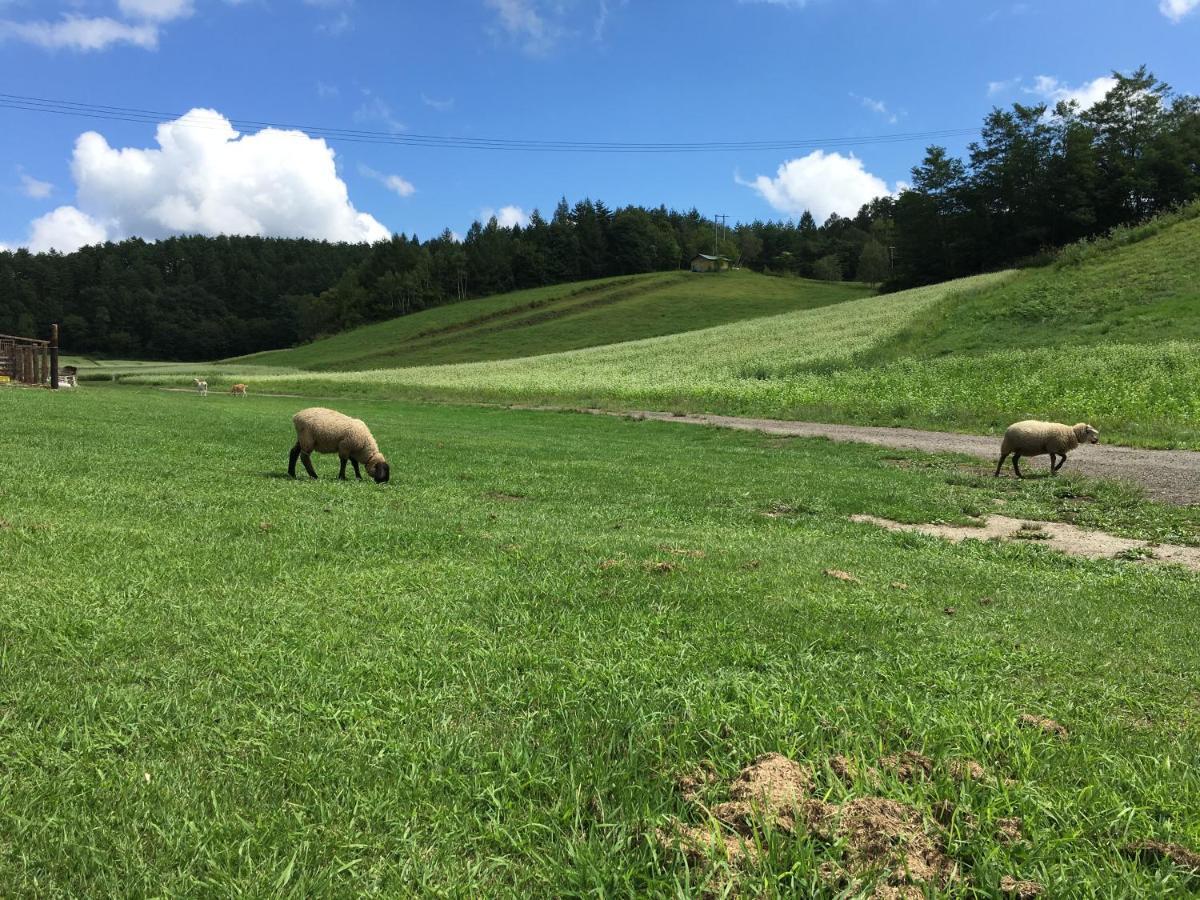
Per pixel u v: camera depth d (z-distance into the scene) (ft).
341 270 647.97
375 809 9.14
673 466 53.31
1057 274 159.43
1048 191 279.49
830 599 19.42
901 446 69.15
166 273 583.99
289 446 54.34
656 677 13.55
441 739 10.91
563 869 8.20
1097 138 286.46
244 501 29.81
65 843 8.25
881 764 10.32
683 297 366.22
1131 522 36.58
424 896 7.81
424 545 23.49
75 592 16.46
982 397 94.22
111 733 10.55
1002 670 15.03
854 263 543.39
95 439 48.01
